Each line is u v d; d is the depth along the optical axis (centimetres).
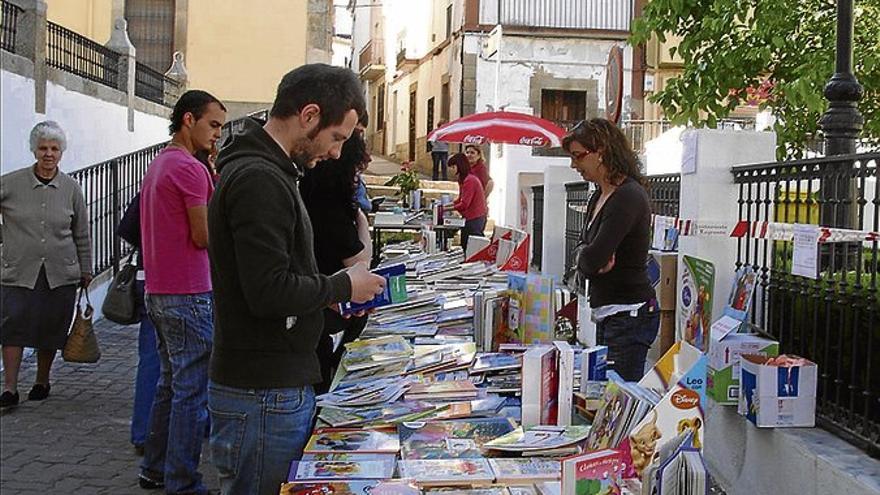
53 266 645
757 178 489
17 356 652
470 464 288
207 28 2006
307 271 283
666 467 246
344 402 363
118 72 1279
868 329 390
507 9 2327
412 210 1445
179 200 462
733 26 720
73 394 700
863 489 341
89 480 507
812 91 652
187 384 475
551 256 1053
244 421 282
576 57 2334
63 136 645
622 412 275
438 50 2680
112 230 1073
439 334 498
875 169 388
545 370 338
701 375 261
